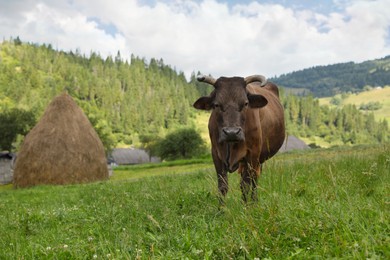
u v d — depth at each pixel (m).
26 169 31.48
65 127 32.78
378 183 7.34
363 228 4.09
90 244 5.12
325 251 3.84
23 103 179.88
